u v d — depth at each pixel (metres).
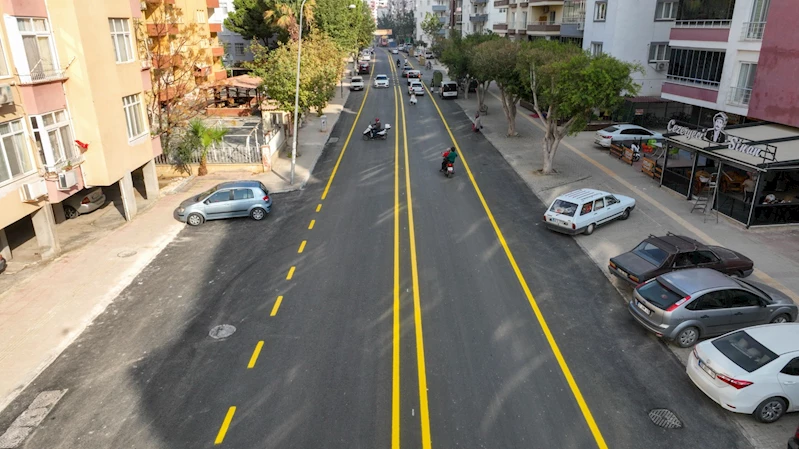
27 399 10.83
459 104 51.12
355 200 23.16
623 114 37.25
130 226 20.25
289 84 31.72
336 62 47.75
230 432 9.78
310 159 30.22
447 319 13.59
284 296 14.80
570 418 10.09
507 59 31.30
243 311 14.04
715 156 20.27
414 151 32.25
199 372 11.55
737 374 9.74
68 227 20.30
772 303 12.70
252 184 20.97
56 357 12.23
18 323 13.66
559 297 14.70
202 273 16.30
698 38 27.83
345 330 13.10
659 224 19.83
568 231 18.56
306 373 11.46
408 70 73.75
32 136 16.19
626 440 9.53
